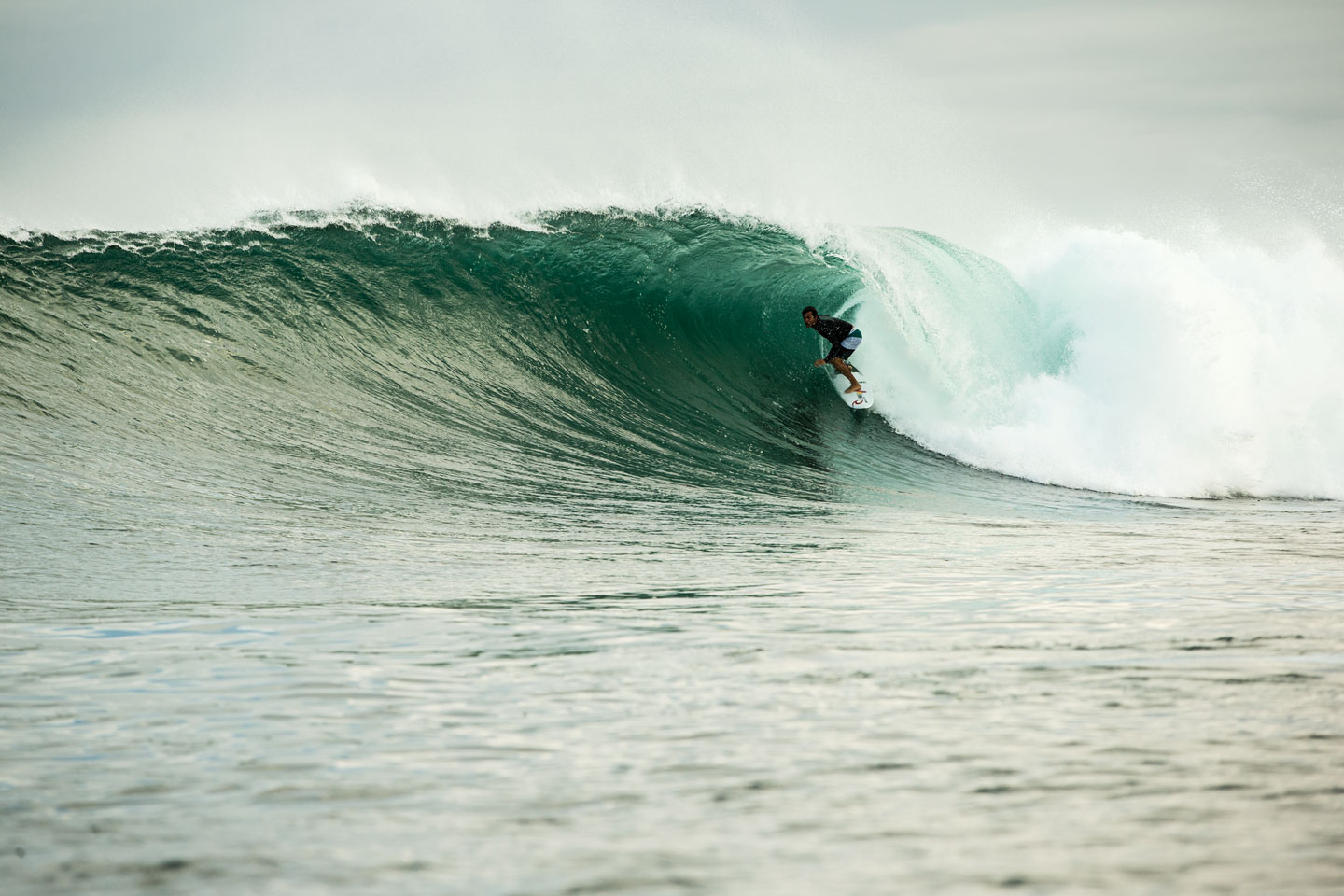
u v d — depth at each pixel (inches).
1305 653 665.6
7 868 355.3
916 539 1263.5
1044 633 730.8
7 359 1531.7
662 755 473.1
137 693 569.0
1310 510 1802.4
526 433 1802.4
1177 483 2017.7
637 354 2218.3
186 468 1347.2
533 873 354.3
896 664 642.2
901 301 2324.1
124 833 386.0
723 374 2223.2
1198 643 696.4
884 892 339.0
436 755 473.1
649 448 1828.2
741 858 365.1
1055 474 2014.0
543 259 2325.3
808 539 1226.6
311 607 800.9
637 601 845.8
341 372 1867.6
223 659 644.1
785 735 500.1
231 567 942.4
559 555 1069.8
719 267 2397.9
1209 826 388.5
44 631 704.4
